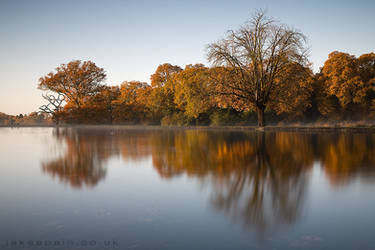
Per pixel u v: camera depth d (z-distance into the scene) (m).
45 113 64.38
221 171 6.79
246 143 14.82
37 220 3.54
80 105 60.81
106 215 3.71
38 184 5.56
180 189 5.07
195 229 3.23
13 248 2.78
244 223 3.41
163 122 51.25
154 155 9.98
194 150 11.55
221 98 32.97
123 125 59.38
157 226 3.33
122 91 65.94
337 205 4.09
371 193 4.73
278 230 3.20
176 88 46.22
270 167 7.34
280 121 41.22
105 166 7.68
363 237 3.01
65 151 11.69
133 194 4.75
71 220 3.54
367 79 36.78
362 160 8.51
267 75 31.83
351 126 29.11
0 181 5.87
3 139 20.44
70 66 60.28
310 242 2.90
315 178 5.93
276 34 30.27
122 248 2.78
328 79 38.81
